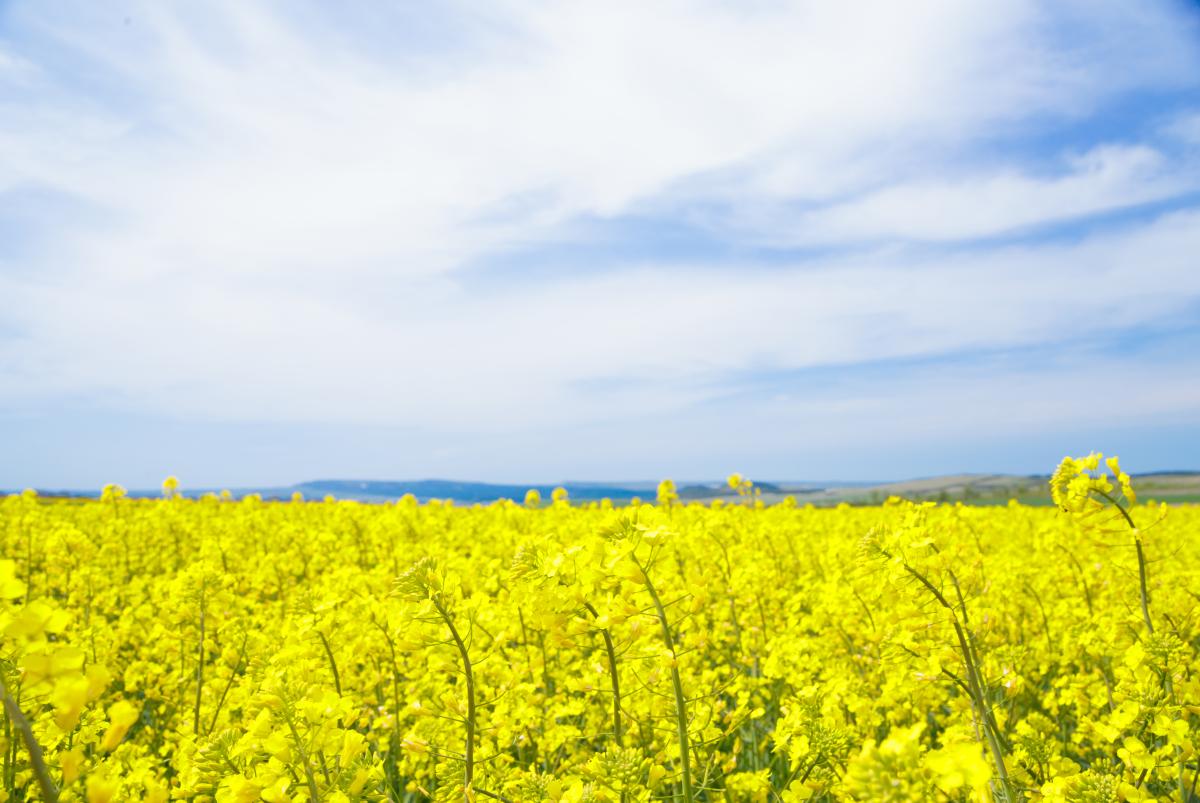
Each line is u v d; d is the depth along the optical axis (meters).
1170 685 3.60
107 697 6.14
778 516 16.16
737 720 3.73
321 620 4.52
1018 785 3.37
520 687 4.34
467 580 3.70
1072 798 2.86
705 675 5.10
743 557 7.97
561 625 3.28
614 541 3.15
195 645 6.20
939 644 3.77
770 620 7.43
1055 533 7.41
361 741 2.57
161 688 6.27
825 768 3.42
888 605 3.72
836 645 6.45
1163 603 5.11
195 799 3.28
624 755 3.12
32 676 1.80
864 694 4.97
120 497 15.05
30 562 10.68
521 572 3.32
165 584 8.41
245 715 3.17
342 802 2.46
